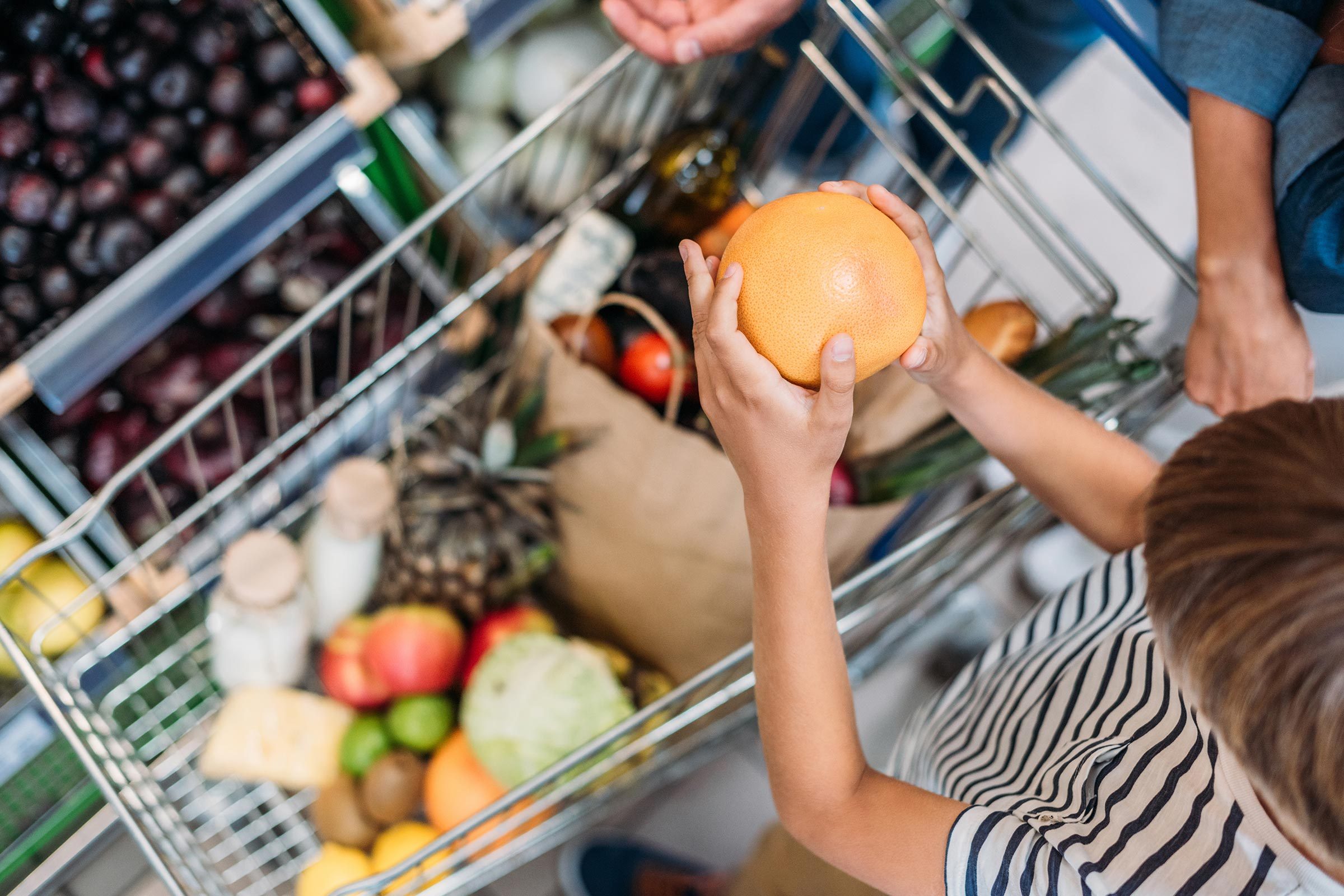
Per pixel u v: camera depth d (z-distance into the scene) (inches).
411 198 50.7
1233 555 14.2
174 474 45.2
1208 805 19.5
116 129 40.3
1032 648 28.1
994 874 20.7
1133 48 32.6
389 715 42.9
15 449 42.7
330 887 41.9
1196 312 37.6
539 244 42.8
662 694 43.9
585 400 37.4
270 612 40.3
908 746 33.2
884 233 19.9
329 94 41.8
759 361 18.0
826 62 36.8
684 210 42.0
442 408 43.3
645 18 35.1
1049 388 34.4
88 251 39.9
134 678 44.3
